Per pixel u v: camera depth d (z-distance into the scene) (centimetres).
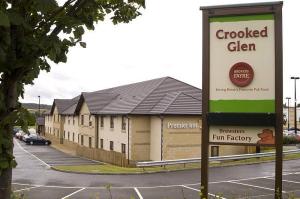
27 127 344
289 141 4641
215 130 762
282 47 715
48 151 4994
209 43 752
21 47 342
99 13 466
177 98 3419
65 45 377
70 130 5778
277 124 721
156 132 3362
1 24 297
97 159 3925
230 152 3459
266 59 725
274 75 721
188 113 3288
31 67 357
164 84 3866
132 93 4212
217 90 753
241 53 738
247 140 744
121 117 3666
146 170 2578
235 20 738
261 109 730
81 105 5047
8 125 339
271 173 2402
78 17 395
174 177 2295
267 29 722
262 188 1895
